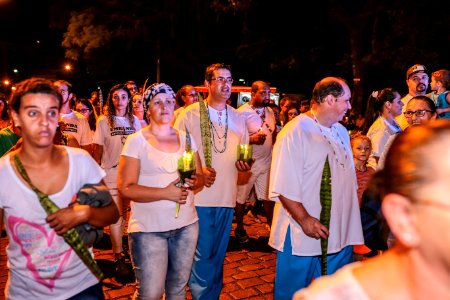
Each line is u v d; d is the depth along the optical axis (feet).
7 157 7.13
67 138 13.57
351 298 3.47
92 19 71.92
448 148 3.16
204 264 13.06
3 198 6.95
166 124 10.68
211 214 13.14
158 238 10.30
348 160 10.91
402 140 3.42
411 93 19.08
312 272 10.69
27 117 6.81
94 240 7.36
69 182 7.24
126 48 77.46
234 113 14.26
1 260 17.46
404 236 3.31
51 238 7.07
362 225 11.03
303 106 28.66
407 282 3.43
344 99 10.50
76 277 7.41
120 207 16.57
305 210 10.23
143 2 73.77
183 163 9.79
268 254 18.80
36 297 7.24
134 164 10.24
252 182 20.03
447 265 3.17
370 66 65.26
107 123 17.46
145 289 10.34
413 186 3.18
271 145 20.54
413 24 51.70
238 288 15.33
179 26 75.41
